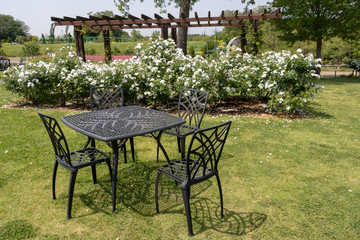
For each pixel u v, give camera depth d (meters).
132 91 6.37
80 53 10.84
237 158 3.58
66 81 6.49
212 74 6.01
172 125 2.54
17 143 4.04
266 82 6.01
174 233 2.12
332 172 3.18
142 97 6.40
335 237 2.07
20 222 2.24
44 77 6.57
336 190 2.77
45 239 2.05
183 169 2.26
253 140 4.28
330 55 30.83
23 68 6.82
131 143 3.49
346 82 12.52
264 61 6.89
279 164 3.40
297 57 5.66
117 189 2.79
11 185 2.85
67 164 2.32
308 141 4.25
